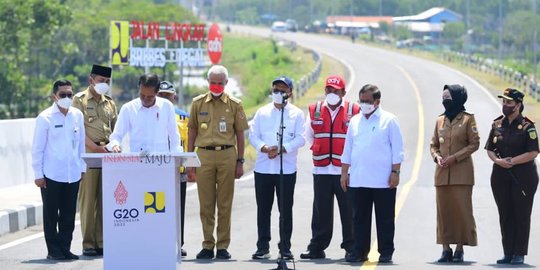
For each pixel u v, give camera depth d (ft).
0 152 127.03
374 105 81.00
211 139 84.07
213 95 84.23
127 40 306.35
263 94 384.68
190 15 622.95
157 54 321.32
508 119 82.79
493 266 79.82
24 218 105.91
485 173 160.25
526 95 338.95
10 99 364.38
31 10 372.38
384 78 414.00
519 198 81.76
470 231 82.53
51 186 83.20
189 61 327.88
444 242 82.69
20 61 386.11
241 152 85.35
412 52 652.89
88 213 85.97
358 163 81.25
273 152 84.07
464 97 82.99
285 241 83.92
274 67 574.56
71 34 497.46
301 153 190.19
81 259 83.92
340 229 103.24
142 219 65.46
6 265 80.53
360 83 384.27
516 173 81.92
